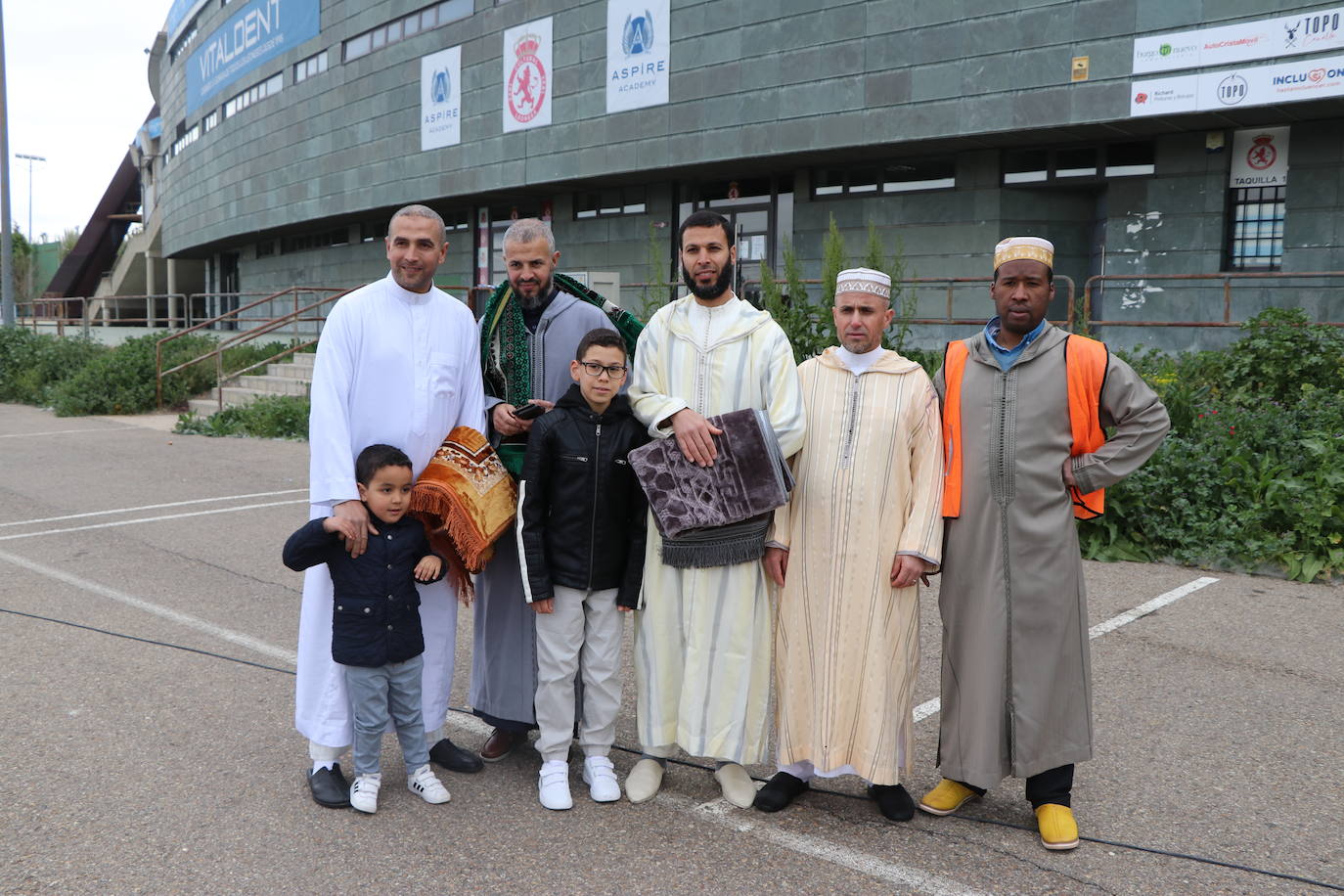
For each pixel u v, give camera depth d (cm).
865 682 345
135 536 785
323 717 361
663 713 367
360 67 2388
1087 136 1374
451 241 2433
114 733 417
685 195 1905
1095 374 335
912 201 1582
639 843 333
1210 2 1192
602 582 363
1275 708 446
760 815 355
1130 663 502
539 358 395
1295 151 1276
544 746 369
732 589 358
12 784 368
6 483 1025
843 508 348
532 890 302
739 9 1595
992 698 335
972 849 331
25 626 557
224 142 3078
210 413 1608
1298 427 805
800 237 1719
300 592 632
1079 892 304
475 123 2073
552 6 1877
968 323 1405
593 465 360
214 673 489
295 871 312
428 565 362
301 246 3080
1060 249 1498
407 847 328
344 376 362
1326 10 1120
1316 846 331
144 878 306
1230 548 674
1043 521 334
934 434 348
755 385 363
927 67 1407
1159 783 378
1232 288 1334
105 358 1812
